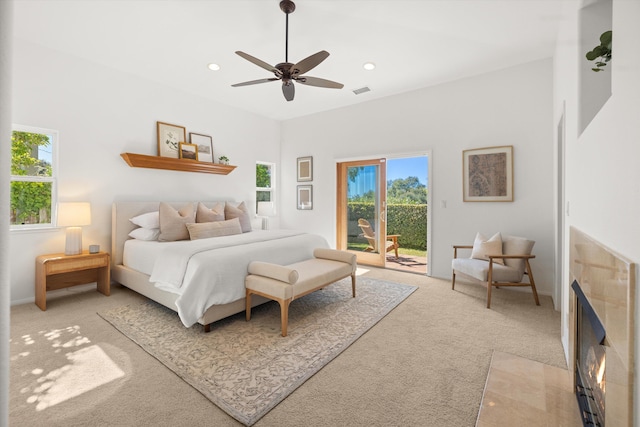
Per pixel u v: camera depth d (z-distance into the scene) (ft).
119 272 12.01
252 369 6.53
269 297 8.44
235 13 8.93
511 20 9.21
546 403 5.49
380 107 16.11
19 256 10.52
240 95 15.89
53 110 11.14
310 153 19.21
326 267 10.23
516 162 12.28
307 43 10.56
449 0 8.32
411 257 21.30
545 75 11.66
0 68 1.45
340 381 6.20
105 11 8.86
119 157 13.00
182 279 8.57
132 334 8.14
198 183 16.02
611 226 3.96
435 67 12.44
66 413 5.26
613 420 3.64
